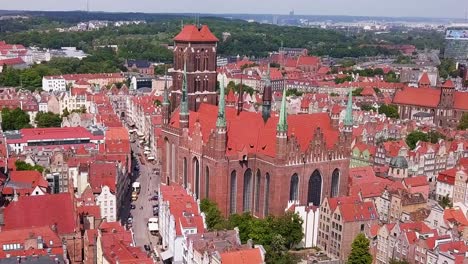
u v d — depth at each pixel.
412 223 172.00
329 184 190.50
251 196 192.12
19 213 152.88
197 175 197.38
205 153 189.12
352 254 162.12
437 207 184.50
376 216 179.25
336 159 189.62
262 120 192.12
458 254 151.12
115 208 196.62
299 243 182.75
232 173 186.75
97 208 169.88
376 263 176.25
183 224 164.75
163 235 180.00
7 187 188.12
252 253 140.50
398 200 199.38
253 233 167.25
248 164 188.50
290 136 180.50
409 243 163.38
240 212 190.25
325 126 197.38
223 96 179.75
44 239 141.62
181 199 177.62
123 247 139.50
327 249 181.00
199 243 153.00
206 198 187.12
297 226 174.12
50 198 156.88
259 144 188.88
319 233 184.50
